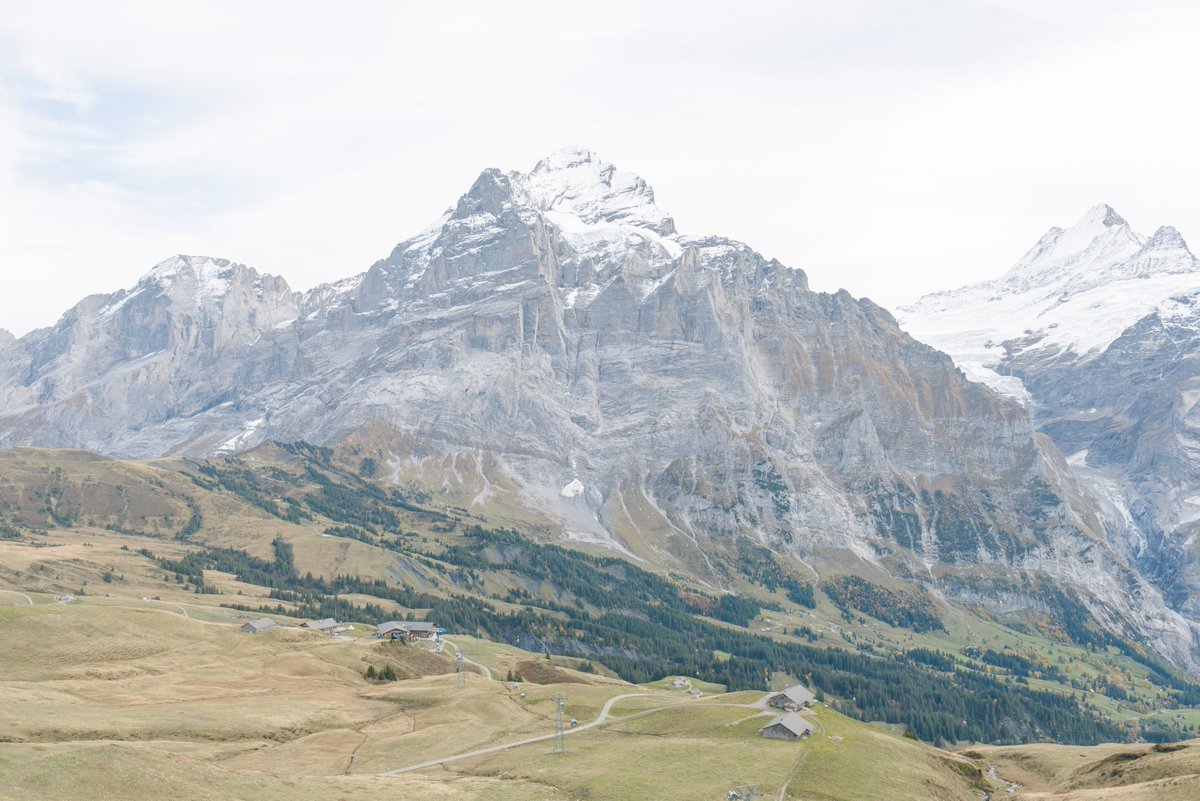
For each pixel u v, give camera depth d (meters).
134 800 104.12
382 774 139.00
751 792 131.75
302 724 168.00
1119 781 157.38
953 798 151.88
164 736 150.88
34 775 103.38
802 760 147.00
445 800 123.00
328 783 124.25
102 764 108.31
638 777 135.62
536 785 132.88
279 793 116.62
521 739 160.50
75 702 164.00
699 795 129.50
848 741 163.12
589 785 131.88
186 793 108.88
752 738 160.25
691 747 152.62
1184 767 150.75
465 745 156.75
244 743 153.50
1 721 139.38
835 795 134.62
